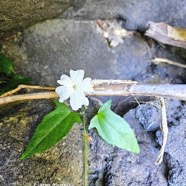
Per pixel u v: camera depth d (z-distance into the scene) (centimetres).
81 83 9
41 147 8
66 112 9
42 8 10
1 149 9
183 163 9
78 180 9
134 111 10
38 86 10
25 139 9
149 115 10
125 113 10
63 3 11
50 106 10
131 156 9
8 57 11
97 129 9
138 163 9
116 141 9
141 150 9
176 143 9
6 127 9
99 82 9
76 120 9
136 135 10
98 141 9
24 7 10
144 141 10
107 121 9
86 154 9
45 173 9
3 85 11
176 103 10
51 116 9
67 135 9
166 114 10
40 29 11
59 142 9
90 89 9
